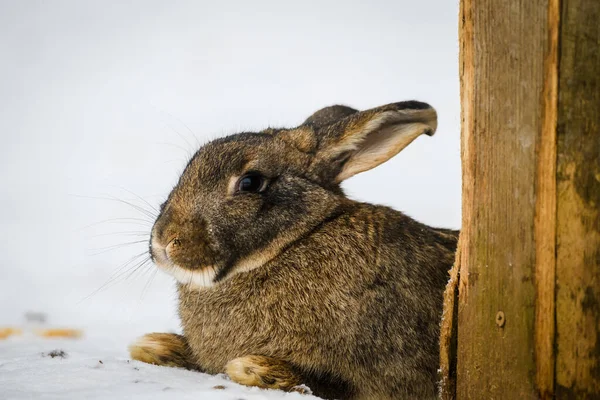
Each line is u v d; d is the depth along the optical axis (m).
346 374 10.69
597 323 8.34
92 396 8.48
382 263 10.93
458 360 9.23
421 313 10.97
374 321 10.73
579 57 8.41
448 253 11.66
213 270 10.89
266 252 11.02
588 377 8.35
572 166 8.40
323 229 11.16
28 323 18.47
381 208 11.72
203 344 11.29
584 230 8.38
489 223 8.91
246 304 10.91
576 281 8.38
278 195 11.26
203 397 8.71
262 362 10.28
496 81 8.81
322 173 11.68
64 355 11.27
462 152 9.18
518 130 8.68
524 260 8.65
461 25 9.14
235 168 11.22
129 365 10.55
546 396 8.47
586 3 8.41
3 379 9.38
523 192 8.65
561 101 8.41
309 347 10.66
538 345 8.53
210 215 10.95
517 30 8.68
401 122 11.73
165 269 11.01
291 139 11.77
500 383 8.83
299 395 9.43
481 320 8.99
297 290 10.80
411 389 10.90
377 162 11.93
